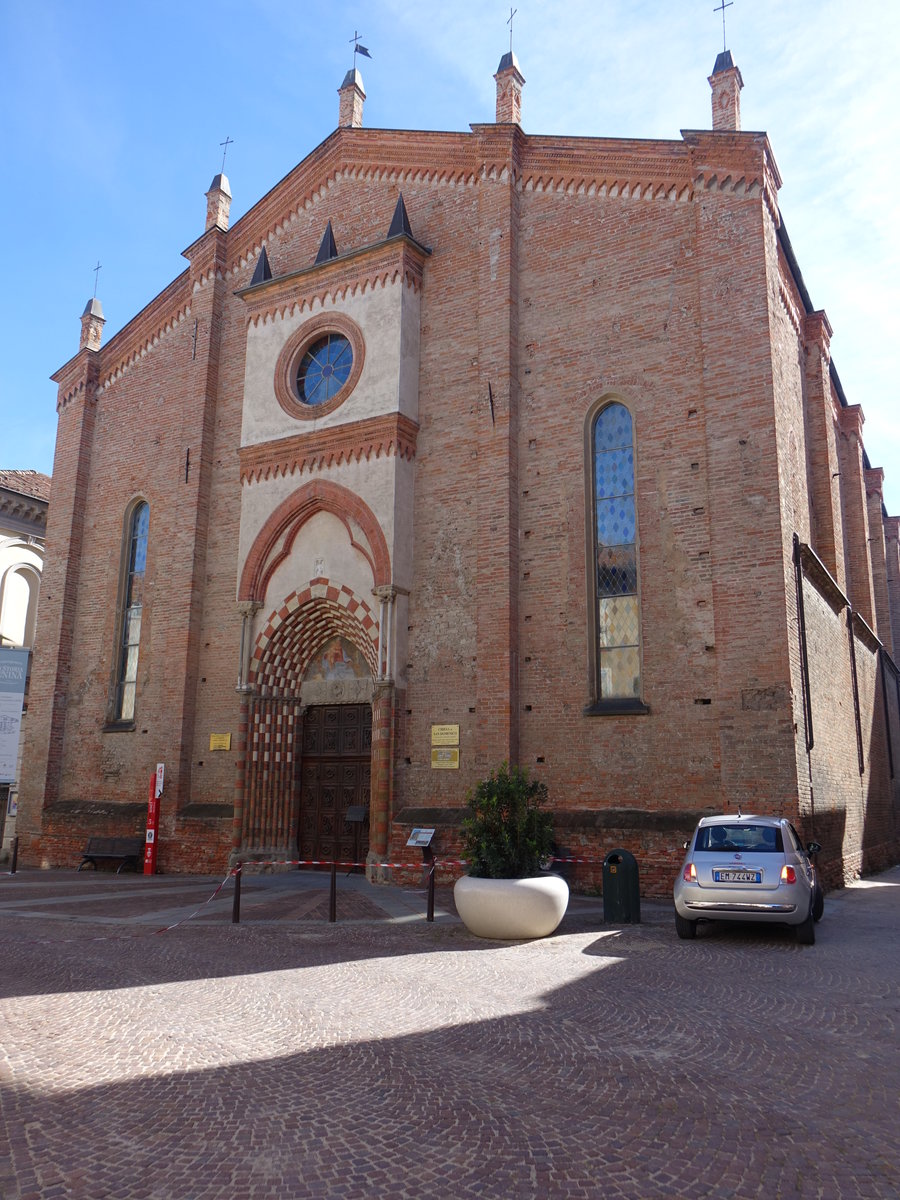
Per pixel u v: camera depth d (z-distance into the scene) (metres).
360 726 21.33
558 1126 5.51
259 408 22.81
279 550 21.89
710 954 11.05
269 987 9.35
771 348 16.66
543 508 18.81
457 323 20.77
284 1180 4.80
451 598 19.45
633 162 19.14
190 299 25.81
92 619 26.17
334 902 13.95
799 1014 8.07
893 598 38.97
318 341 22.66
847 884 19.42
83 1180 4.80
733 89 18.75
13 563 32.25
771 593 15.75
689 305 18.03
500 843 13.09
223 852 21.11
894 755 31.41
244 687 21.58
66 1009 8.40
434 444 20.44
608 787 17.00
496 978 9.73
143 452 26.12
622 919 13.62
